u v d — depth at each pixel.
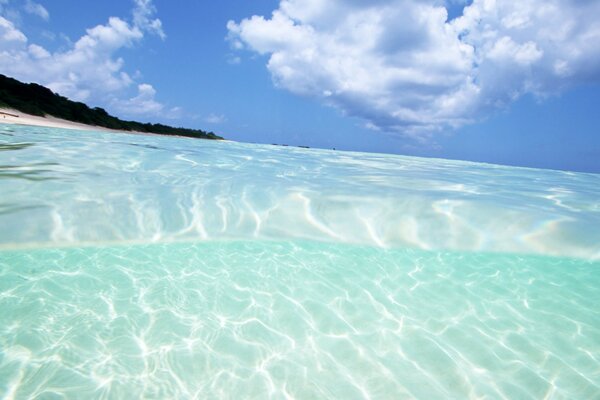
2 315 1.87
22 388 1.44
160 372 1.57
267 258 2.92
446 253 3.23
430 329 2.04
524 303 2.38
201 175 5.53
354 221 3.86
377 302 2.31
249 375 1.60
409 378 1.66
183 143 14.52
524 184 7.09
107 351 1.67
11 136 9.02
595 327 2.12
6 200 3.44
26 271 2.36
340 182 5.70
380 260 3.01
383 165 9.94
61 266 2.47
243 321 2.00
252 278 2.54
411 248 3.32
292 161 9.50
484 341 1.95
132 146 9.64
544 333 2.04
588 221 4.03
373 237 3.52
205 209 3.86
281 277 2.59
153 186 4.48
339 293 2.40
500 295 2.47
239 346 1.79
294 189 4.88
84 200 3.69
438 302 2.35
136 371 1.57
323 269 2.78
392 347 1.87
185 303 2.14
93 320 1.89
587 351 1.89
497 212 4.23
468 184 6.38
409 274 2.77
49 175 4.56
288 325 2.00
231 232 3.42
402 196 4.77
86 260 2.61
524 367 1.76
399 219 3.95
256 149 14.90
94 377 1.52
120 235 3.10
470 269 2.90
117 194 4.00
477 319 2.16
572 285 2.66
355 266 2.87
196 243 3.12
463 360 1.79
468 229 3.75
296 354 1.76
